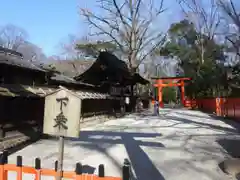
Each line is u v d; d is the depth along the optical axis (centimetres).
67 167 641
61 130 381
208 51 3641
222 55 3497
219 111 2314
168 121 1775
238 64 2545
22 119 914
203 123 1631
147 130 1311
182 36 4222
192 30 4059
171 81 4044
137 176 577
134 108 2889
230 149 842
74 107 378
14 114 866
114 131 1278
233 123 1622
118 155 767
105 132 1241
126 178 322
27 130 938
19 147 845
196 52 3962
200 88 3459
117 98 2236
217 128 1379
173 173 596
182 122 1700
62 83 1438
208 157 739
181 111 3023
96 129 1362
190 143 948
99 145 913
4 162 388
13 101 860
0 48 1058
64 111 381
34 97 930
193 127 1427
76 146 892
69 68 4681
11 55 1066
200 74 3366
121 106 2350
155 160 709
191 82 3847
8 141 808
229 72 2695
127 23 3136
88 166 653
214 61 3453
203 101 3178
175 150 831
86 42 3850
